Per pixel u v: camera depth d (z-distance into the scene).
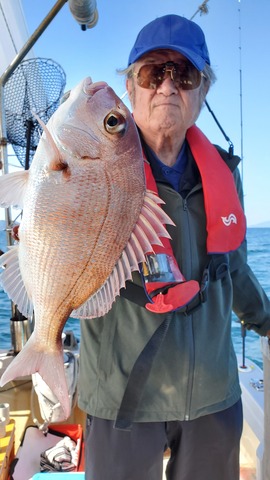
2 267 1.29
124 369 1.56
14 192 1.30
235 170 2.07
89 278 1.25
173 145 1.69
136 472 1.59
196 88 1.61
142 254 1.26
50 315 1.25
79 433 2.56
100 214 1.23
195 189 1.74
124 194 1.25
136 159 1.28
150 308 1.46
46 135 1.19
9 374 1.20
